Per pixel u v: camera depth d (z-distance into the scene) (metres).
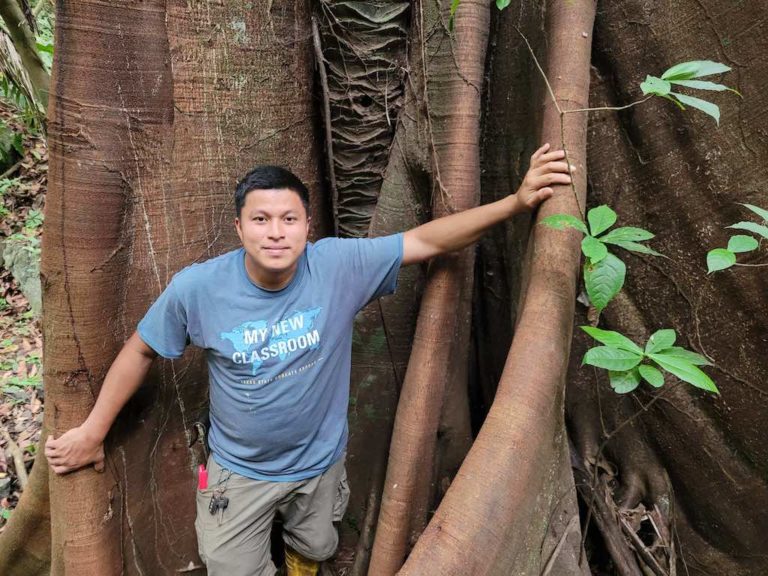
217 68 2.22
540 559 1.90
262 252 1.75
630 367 1.53
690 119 2.24
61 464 2.09
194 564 2.63
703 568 2.64
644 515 2.52
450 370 2.45
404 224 2.46
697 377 1.43
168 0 2.05
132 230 2.14
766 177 2.14
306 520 2.36
